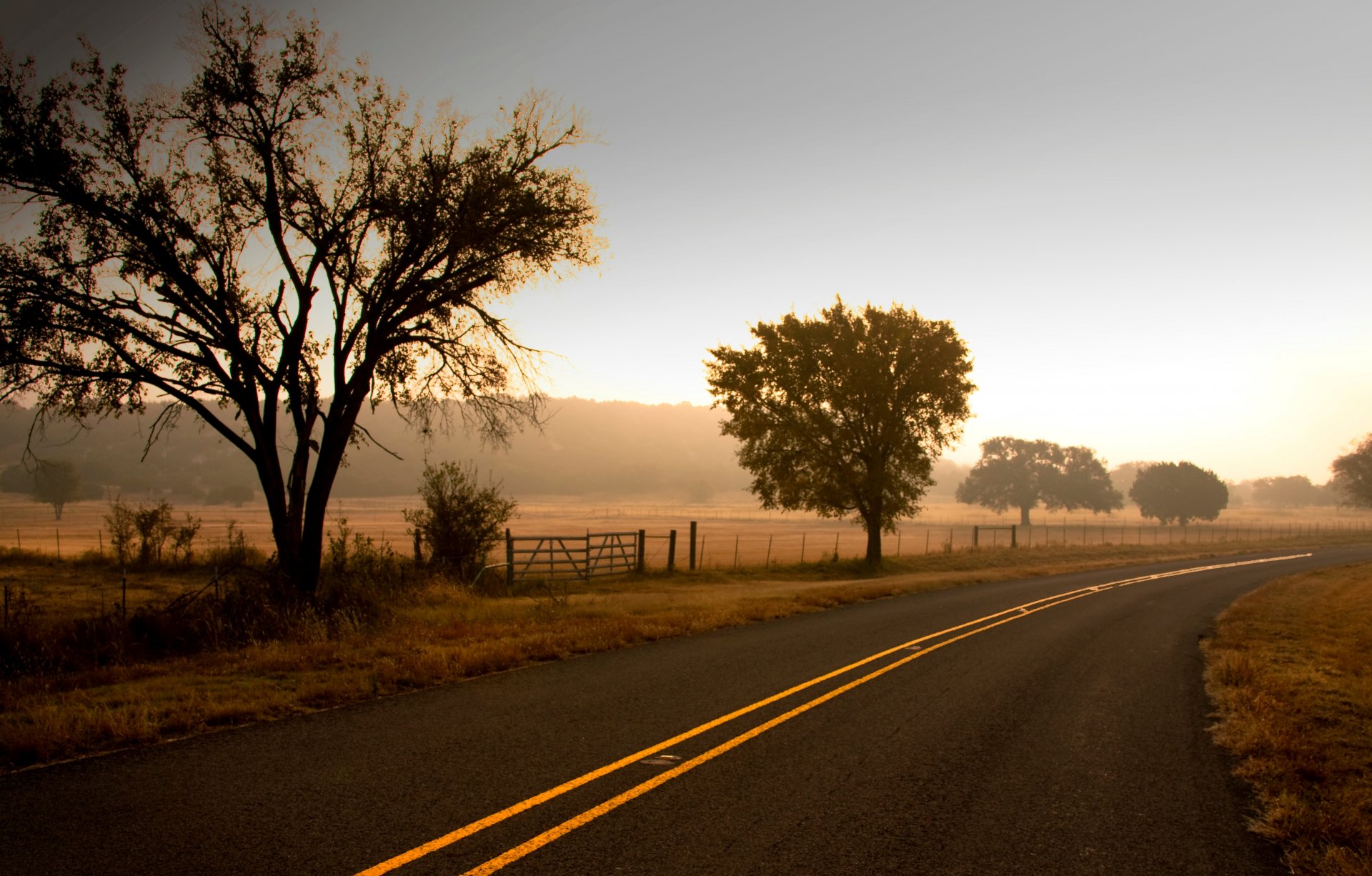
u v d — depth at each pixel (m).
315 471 14.52
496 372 16.86
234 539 28.61
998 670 10.36
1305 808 5.26
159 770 5.60
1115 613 17.05
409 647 10.75
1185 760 6.57
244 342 14.72
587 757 6.12
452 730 6.84
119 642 10.27
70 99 13.00
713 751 6.37
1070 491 108.31
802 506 34.38
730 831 4.75
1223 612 17.31
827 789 5.58
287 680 8.70
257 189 14.48
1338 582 25.16
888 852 4.53
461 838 4.49
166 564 23.59
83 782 5.31
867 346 33.06
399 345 16.34
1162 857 4.61
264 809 4.87
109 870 3.97
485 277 15.76
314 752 6.09
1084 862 4.49
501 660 9.97
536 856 4.29
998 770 6.15
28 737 5.96
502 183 15.05
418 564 20.66
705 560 42.84
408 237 14.94
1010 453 112.00
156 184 13.55
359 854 4.25
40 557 24.58
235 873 3.97
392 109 15.22
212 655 10.16
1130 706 8.50
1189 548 48.19
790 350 33.16
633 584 23.77
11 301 12.24
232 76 13.88
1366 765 6.44
